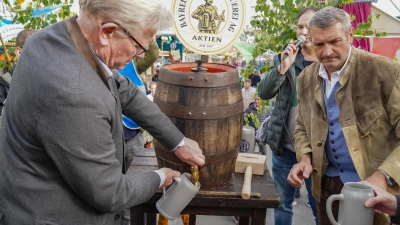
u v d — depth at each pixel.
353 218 1.28
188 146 1.53
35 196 1.15
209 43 2.22
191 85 1.55
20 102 1.09
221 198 1.55
